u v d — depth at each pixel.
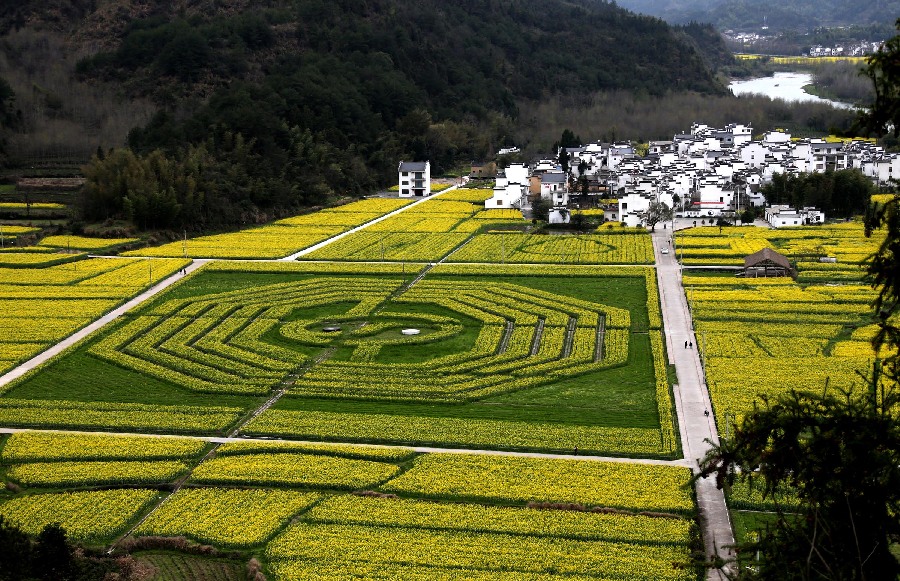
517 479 115.69
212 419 137.75
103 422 137.75
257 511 109.06
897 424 48.84
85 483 117.94
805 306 186.25
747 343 165.25
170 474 119.25
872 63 47.00
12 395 150.38
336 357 166.25
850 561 47.19
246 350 169.88
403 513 107.56
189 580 95.88
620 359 160.12
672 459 121.31
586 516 105.44
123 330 182.38
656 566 94.56
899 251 47.12
